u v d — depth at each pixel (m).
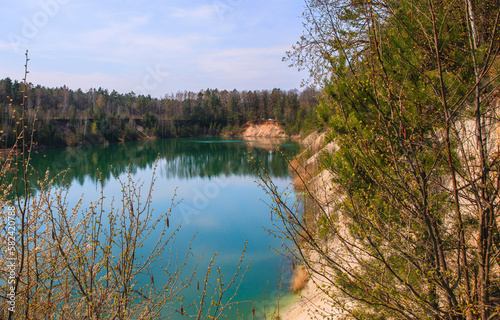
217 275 10.89
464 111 3.47
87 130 63.06
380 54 2.75
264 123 96.75
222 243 13.20
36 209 3.22
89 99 82.62
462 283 3.24
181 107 99.06
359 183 3.76
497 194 2.75
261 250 12.70
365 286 3.08
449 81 3.35
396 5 3.49
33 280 3.17
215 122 100.88
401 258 3.64
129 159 45.38
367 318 3.73
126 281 3.20
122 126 77.56
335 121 3.90
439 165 3.37
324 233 3.46
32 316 3.05
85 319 3.31
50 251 3.41
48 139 49.91
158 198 20.58
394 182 3.14
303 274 10.57
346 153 3.73
